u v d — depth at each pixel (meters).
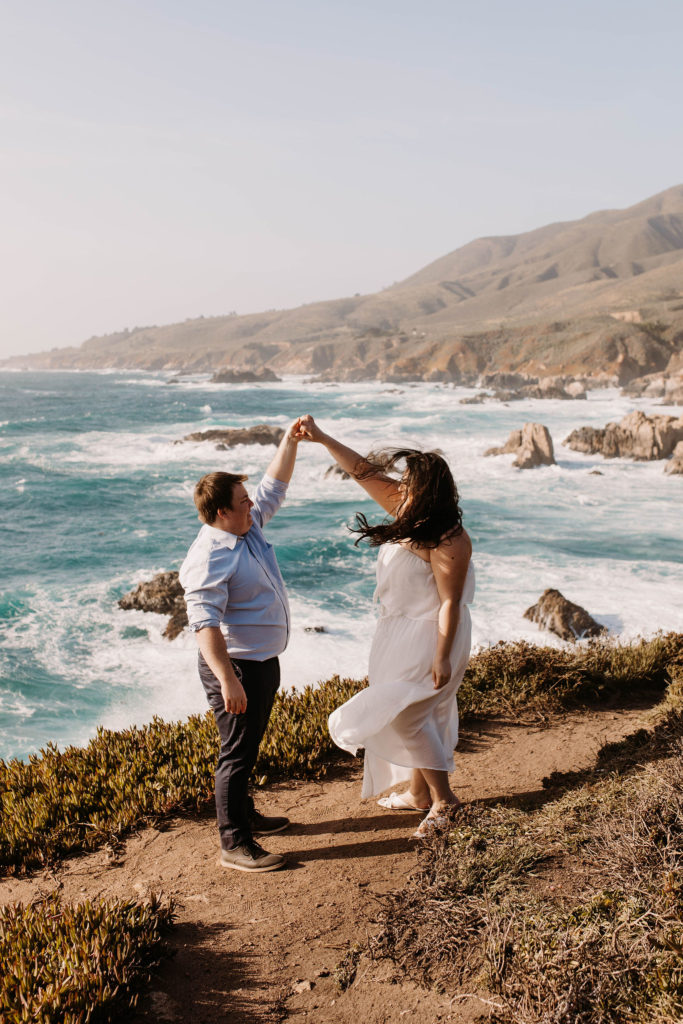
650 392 110.12
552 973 2.24
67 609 15.22
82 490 30.81
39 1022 2.29
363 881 3.25
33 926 2.77
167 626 13.77
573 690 5.69
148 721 10.38
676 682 5.64
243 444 44.94
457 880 2.86
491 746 4.86
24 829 3.88
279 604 3.34
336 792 4.30
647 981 2.16
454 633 3.26
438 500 3.20
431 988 2.45
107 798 4.28
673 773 3.27
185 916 3.09
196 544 3.27
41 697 11.12
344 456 3.47
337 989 2.53
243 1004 2.49
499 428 55.88
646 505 27.47
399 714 3.36
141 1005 2.51
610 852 2.79
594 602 15.19
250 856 3.43
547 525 23.70
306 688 5.87
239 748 3.39
